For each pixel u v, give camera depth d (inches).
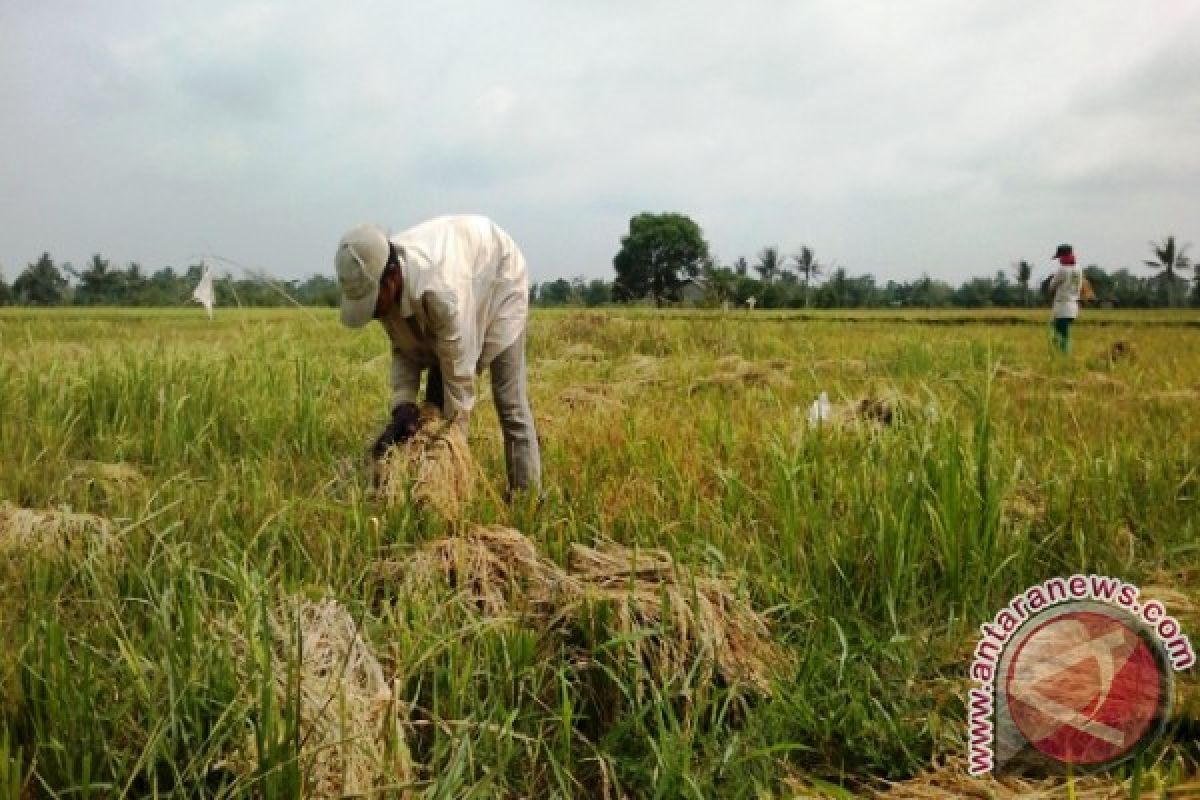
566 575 137.9
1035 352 567.2
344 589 134.0
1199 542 166.9
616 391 334.0
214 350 351.6
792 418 224.4
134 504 175.5
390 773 98.5
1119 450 205.0
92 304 1918.1
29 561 140.6
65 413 248.8
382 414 271.4
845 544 156.5
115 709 105.5
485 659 121.0
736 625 131.2
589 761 114.4
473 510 169.5
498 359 193.6
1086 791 103.9
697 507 164.7
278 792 94.7
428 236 180.1
